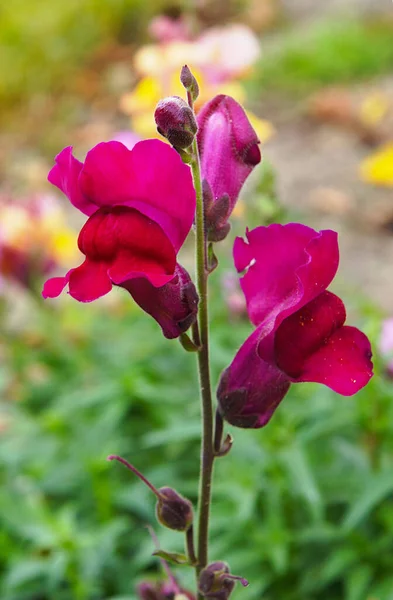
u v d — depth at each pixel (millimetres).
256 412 283
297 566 422
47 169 1035
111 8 1417
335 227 801
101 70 1331
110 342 587
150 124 494
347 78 1281
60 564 414
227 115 281
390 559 411
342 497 422
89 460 445
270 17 1530
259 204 432
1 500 441
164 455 499
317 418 431
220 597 289
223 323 505
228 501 429
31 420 510
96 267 261
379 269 719
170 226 262
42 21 1362
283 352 266
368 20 1494
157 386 509
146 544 434
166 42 514
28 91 1281
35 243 573
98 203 264
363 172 543
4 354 621
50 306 594
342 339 271
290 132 1083
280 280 276
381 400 412
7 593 436
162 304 267
